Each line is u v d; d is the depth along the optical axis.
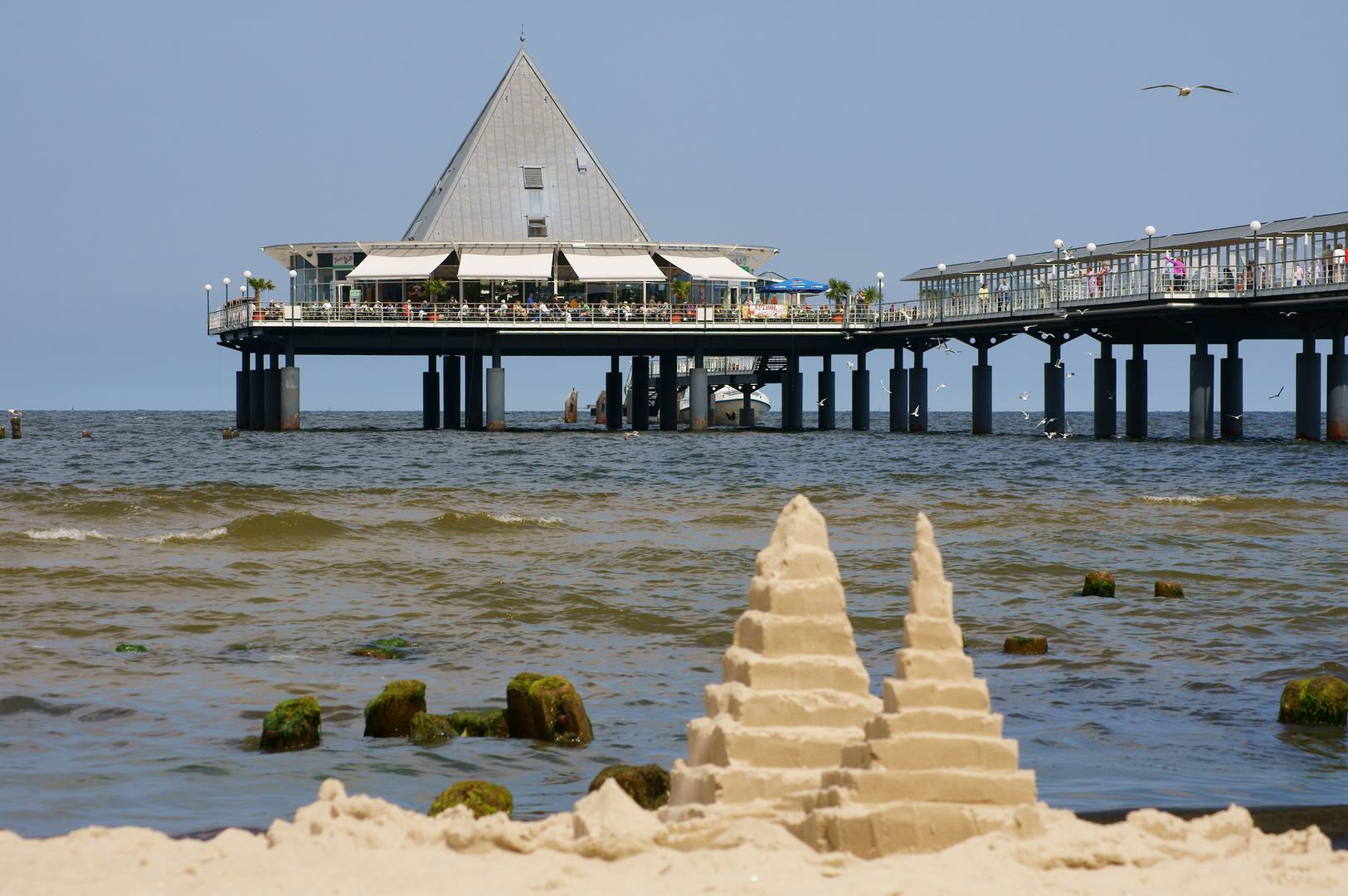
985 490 97.00
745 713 13.85
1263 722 27.70
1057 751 25.11
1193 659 34.97
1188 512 79.62
